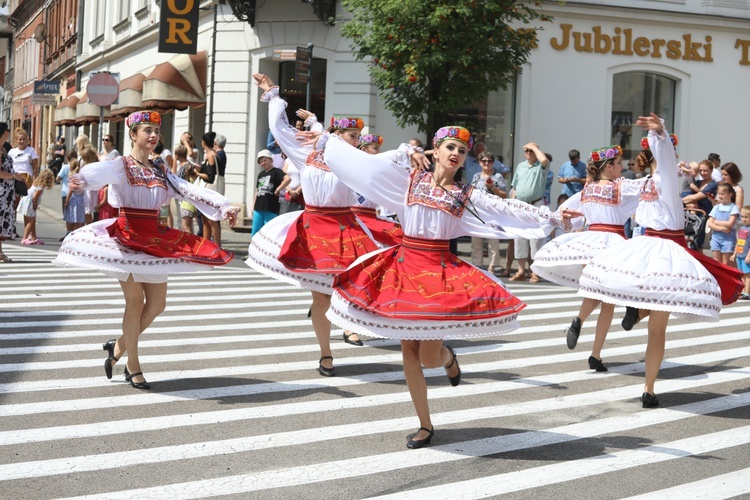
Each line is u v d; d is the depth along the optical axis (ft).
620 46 69.05
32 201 57.62
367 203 29.63
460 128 18.83
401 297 18.04
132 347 22.88
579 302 41.42
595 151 28.35
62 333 29.78
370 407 21.90
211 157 55.26
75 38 131.54
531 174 49.98
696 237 49.93
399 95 56.85
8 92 225.76
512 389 24.31
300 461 17.56
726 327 35.55
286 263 25.09
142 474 16.49
